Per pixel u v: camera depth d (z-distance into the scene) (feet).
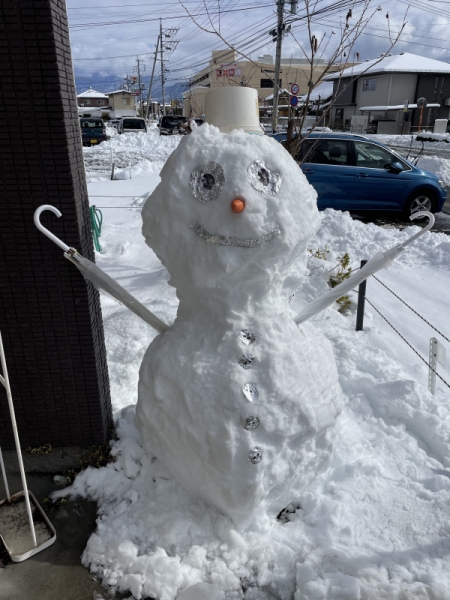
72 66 8.27
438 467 10.09
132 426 10.64
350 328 16.75
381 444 10.61
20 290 8.55
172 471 8.45
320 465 8.39
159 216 6.93
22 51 7.11
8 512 8.88
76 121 8.50
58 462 9.96
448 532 8.34
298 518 8.76
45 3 6.89
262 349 7.41
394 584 7.30
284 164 6.89
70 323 8.89
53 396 9.47
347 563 7.65
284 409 7.39
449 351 15.74
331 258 22.00
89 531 8.60
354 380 12.58
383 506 8.91
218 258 6.70
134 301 8.31
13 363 9.12
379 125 124.06
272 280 7.37
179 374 7.52
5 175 7.76
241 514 7.73
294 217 6.87
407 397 11.63
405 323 17.60
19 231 8.14
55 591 7.58
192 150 6.77
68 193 8.00
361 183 31.48
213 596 7.16
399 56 127.95
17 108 7.39
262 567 7.75
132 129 101.50
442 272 22.63
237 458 7.20
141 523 8.48
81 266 8.04
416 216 7.86
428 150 74.90
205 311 7.78
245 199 6.48
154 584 7.44
